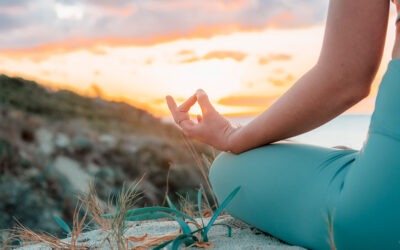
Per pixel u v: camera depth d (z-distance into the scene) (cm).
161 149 984
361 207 120
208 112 161
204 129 161
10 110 1101
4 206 652
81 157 936
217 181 166
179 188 826
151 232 185
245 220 162
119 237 152
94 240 176
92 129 1131
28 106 1209
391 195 117
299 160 144
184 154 981
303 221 138
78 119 1230
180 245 154
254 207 153
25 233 204
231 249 149
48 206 694
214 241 160
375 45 126
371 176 119
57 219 188
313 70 134
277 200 145
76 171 866
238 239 160
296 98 137
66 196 729
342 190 127
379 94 123
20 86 1352
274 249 145
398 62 120
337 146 160
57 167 855
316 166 140
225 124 161
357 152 138
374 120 123
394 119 117
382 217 118
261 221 154
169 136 1175
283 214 145
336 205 126
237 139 154
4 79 1345
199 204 183
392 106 118
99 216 199
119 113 1382
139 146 998
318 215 133
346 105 133
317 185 136
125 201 166
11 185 709
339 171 133
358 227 121
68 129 1073
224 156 167
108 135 1086
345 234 125
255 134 150
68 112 1276
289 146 151
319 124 141
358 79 128
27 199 679
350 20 125
